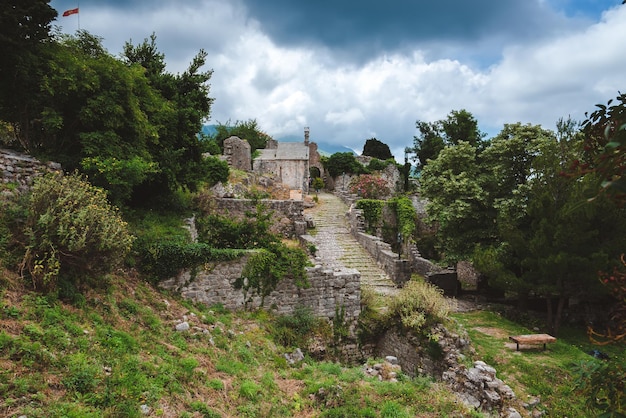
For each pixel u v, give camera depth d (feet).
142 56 56.90
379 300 54.65
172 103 52.49
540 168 55.06
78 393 19.16
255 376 30.58
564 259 48.52
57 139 38.60
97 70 38.24
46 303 23.77
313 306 45.80
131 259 35.76
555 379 39.47
